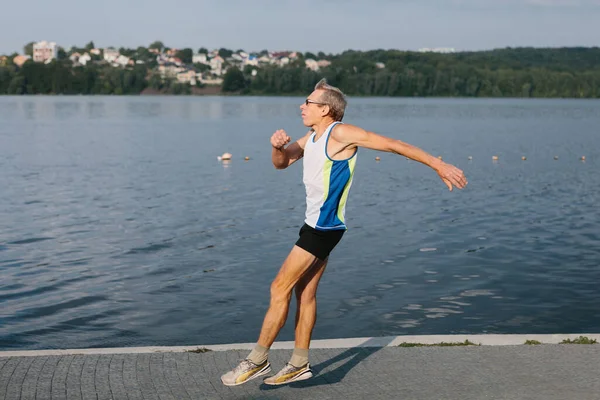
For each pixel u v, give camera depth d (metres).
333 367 5.77
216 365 5.75
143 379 5.41
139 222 16.83
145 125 65.75
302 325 5.36
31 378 5.38
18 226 16.14
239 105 137.75
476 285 11.27
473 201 20.67
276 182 24.77
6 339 8.73
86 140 45.56
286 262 5.24
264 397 5.14
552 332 9.02
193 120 76.88
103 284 11.26
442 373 5.59
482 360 5.87
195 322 9.41
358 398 5.12
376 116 92.25
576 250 13.92
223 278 11.66
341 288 11.07
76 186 23.42
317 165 5.13
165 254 13.41
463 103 169.50
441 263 12.77
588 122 77.38
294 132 56.53
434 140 49.72
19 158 33.06
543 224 16.86
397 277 11.76
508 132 59.47
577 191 22.97
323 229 5.18
